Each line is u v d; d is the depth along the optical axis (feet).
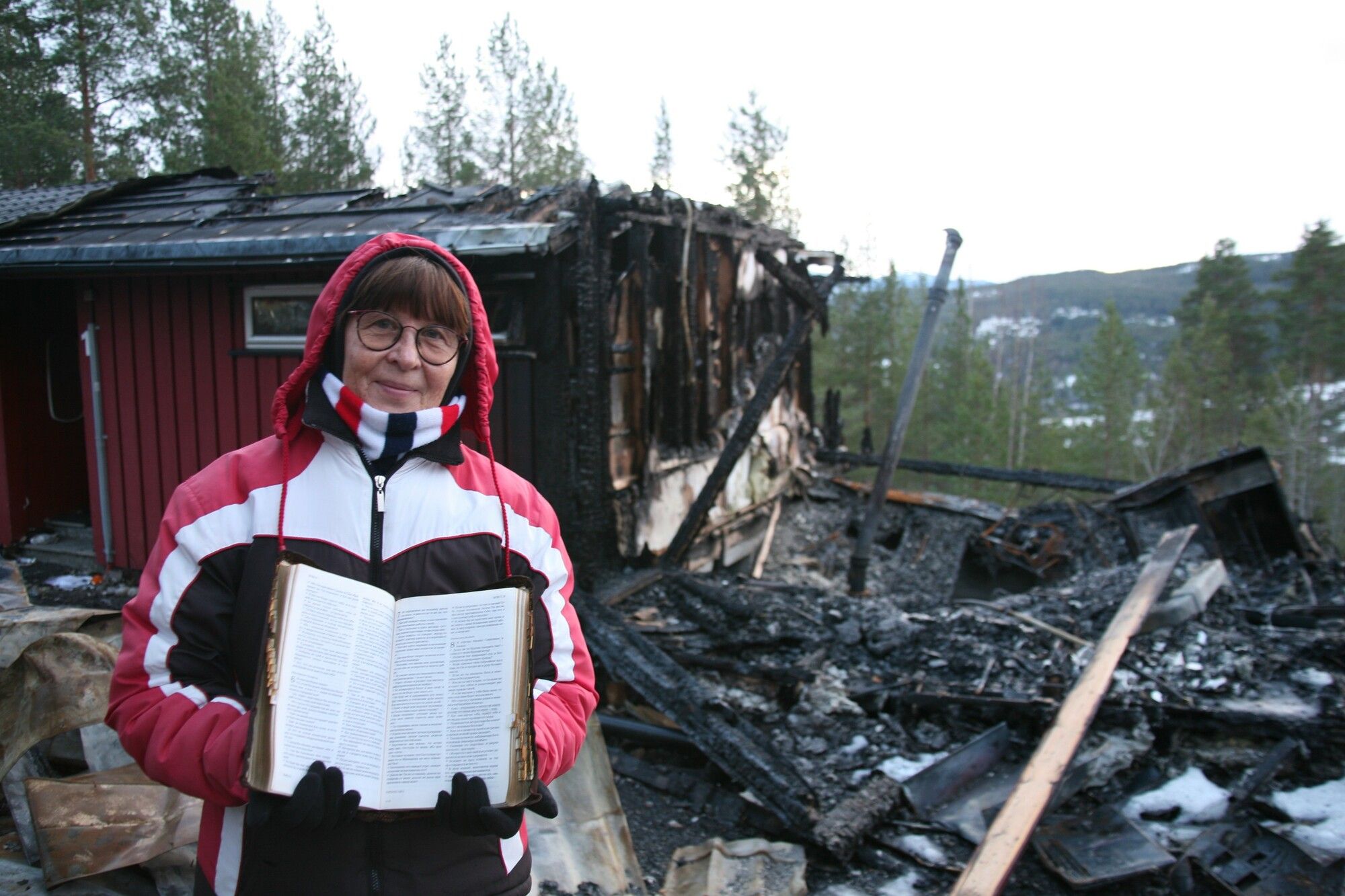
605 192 17.06
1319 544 21.85
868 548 22.80
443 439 4.99
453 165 72.23
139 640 4.39
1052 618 16.11
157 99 52.54
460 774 4.05
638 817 12.26
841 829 11.25
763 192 88.74
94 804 8.39
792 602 17.40
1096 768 12.62
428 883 4.39
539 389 16.17
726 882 10.53
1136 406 113.39
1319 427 106.01
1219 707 13.29
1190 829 11.78
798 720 13.98
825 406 34.47
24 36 45.83
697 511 19.27
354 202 20.38
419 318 4.82
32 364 23.94
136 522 21.25
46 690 9.06
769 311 27.81
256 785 3.67
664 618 16.62
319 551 4.52
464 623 4.36
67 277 20.22
